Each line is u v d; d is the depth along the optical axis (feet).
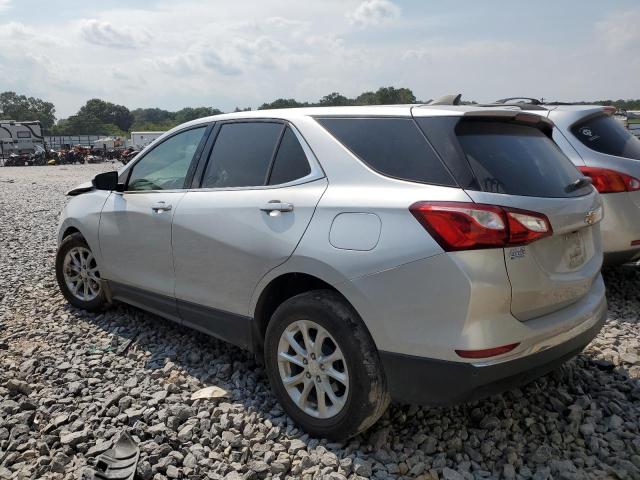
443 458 9.64
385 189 9.62
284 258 10.52
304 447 9.98
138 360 13.92
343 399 9.75
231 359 13.76
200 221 12.41
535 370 9.41
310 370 10.19
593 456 9.81
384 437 10.09
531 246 9.06
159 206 13.61
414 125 9.84
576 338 9.91
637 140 17.52
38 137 161.48
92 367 13.41
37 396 11.98
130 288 15.10
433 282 8.73
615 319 16.07
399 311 9.04
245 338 11.83
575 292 10.02
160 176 14.43
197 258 12.56
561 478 9.24
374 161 10.07
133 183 15.23
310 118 11.36
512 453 9.76
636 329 15.29
